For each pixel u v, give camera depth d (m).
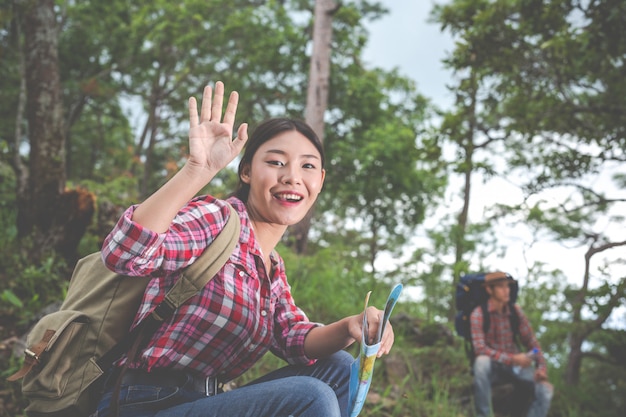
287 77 23.30
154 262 1.59
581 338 7.61
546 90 7.54
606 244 6.84
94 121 25.44
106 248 1.57
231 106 1.65
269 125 1.98
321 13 16.45
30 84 6.87
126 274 1.60
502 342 5.80
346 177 22.61
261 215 1.96
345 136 23.48
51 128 6.79
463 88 7.96
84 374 1.71
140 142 25.92
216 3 22.64
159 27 21.31
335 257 7.73
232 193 2.07
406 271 7.37
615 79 7.09
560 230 7.18
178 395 1.76
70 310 1.74
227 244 1.74
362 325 1.86
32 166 6.68
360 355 1.79
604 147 7.29
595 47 6.85
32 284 5.57
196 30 22.38
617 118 7.33
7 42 13.81
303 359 2.06
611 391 7.70
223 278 1.76
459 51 7.77
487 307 5.77
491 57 7.57
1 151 6.77
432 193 22.45
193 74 23.41
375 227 22.67
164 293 1.72
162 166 26.52
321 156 2.03
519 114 7.62
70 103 19.91
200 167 1.58
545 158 7.51
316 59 16.23
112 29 20.47
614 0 6.30
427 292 7.37
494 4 7.36
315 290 6.71
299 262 7.59
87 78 19.30
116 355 1.73
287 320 2.11
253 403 1.68
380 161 21.73
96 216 7.18
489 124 7.77
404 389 5.50
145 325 1.71
